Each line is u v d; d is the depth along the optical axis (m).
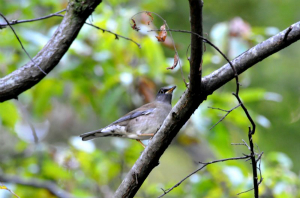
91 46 12.30
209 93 5.52
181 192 11.23
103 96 12.41
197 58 5.06
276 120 14.55
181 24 15.34
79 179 12.34
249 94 10.84
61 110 16.50
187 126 11.94
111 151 12.67
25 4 12.70
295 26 5.30
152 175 15.75
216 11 15.46
